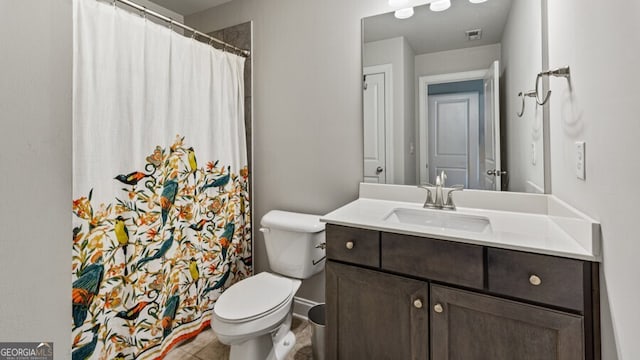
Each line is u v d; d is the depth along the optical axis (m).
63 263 0.48
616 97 0.77
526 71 1.53
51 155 0.46
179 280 1.92
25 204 0.43
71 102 0.49
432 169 1.79
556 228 1.26
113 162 1.57
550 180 1.44
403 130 1.85
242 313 1.50
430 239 1.25
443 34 1.73
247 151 2.44
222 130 2.17
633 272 0.71
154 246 1.76
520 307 1.09
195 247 2.01
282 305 1.61
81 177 1.46
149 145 1.72
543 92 1.42
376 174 1.94
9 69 0.42
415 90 1.81
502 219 1.42
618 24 0.75
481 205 1.63
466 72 1.69
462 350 1.20
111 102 1.56
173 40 1.85
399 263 1.32
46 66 0.46
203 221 2.06
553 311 1.03
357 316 1.43
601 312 0.94
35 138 0.44
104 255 1.54
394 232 1.32
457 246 1.20
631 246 0.71
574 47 1.07
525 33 1.53
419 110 1.81
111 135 1.56
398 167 1.87
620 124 0.75
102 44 1.52
